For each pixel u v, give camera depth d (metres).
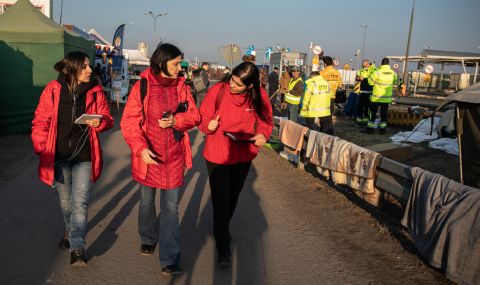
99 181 6.93
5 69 11.18
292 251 4.55
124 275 3.87
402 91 26.94
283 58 28.14
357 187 5.79
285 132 9.00
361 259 4.39
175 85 3.82
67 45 11.96
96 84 4.06
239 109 4.16
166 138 3.77
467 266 3.61
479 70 33.53
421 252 4.24
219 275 3.96
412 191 4.56
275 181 7.42
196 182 7.18
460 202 3.84
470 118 5.50
